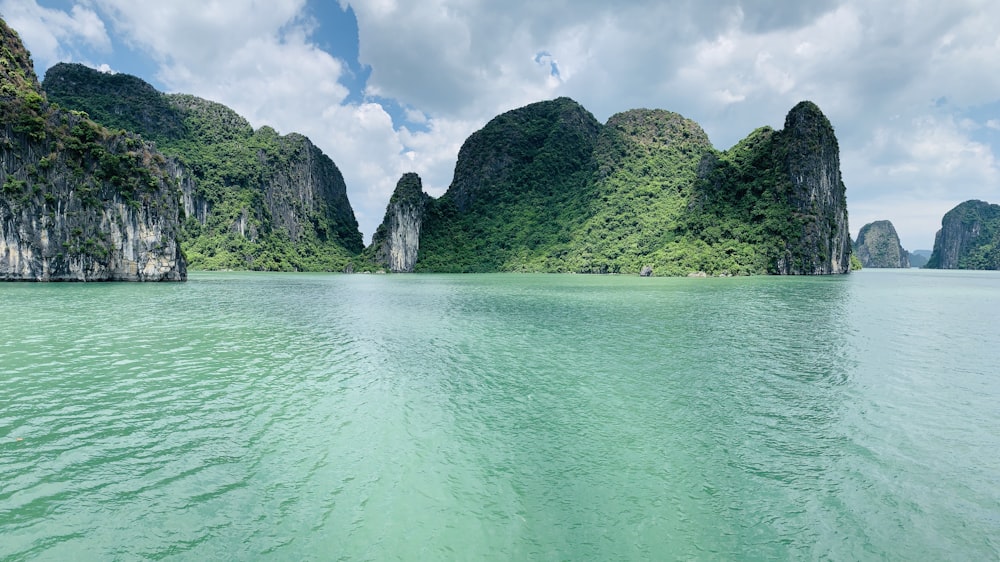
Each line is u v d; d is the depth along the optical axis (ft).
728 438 46.24
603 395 58.49
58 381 60.95
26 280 209.56
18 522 31.48
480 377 65.98
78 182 220.23
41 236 211.20
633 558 29.27
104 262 226.99
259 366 70.44
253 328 102.42
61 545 29.40
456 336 95.50
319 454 41.98
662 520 33.19
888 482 38.40
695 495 36.35
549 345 86.58
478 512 33.81
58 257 214.48
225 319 114.42
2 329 94.07
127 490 35.60
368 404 54.70
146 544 29.68
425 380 64.39
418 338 93.35
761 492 36.81
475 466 40.32
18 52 258.16
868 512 34.37
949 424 50.06
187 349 80.59
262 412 51.75
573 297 174.70
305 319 117.80
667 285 237.45
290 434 46.11
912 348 84.64
